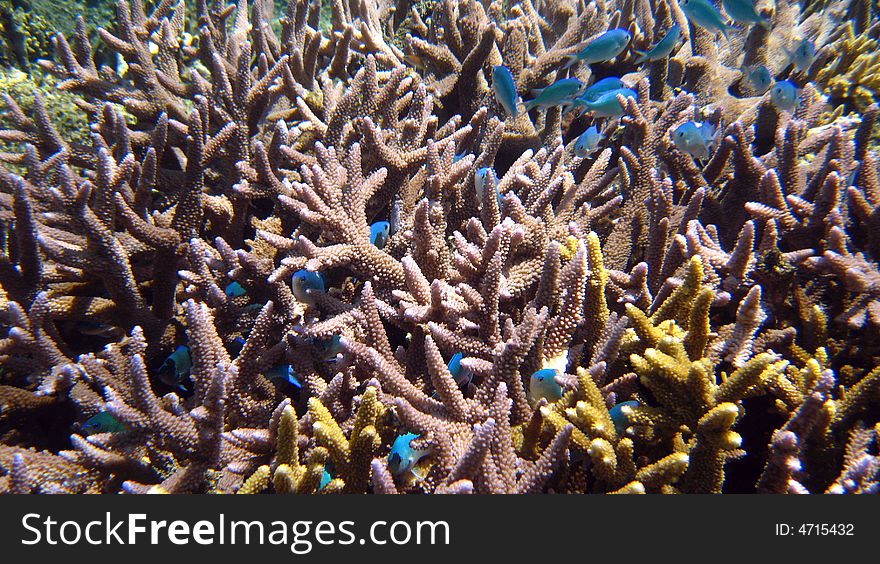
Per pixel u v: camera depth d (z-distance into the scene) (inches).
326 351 18.0
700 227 19.5
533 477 14.2
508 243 18.5
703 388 14.2
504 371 15.7
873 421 15.8
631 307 16.2
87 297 20.0
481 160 23.0
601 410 14.7
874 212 18.4
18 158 23.9
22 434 18.9
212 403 15.2
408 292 18.5
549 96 24.1
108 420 16.9
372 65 23.5
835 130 20.7
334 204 18.9
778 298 18.7
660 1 29.7
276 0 35.2
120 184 19.5
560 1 32.9
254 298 19.9
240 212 22.0
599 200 23.5
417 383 17.4
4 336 18.7
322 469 14.4
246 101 23.6
